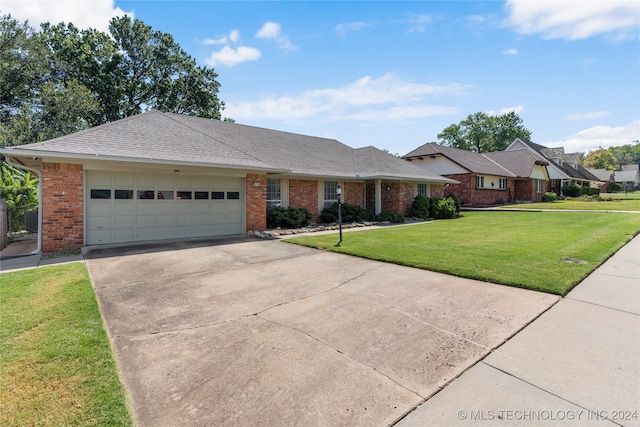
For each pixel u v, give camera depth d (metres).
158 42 29.41
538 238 9.73
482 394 2.47
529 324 3.74
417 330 3.62
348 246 8.75
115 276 5.89
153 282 5.54
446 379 2.67
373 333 3.55
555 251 7.59
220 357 3.04
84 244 8.55
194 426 2.12
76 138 8.55
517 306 4.30
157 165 9.23
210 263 6.96
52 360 2.87
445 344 3.29
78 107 21.30
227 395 2.46
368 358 3.02
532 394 2.46
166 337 3.47
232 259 7.37
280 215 12.72
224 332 3.59
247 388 2.55
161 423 2.14
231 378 2.69
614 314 4.00
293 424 2.14
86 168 8.52
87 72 24.89
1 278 5.58
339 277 5.86
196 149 10.48
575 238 9.51
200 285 5.38
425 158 26.92
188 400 2.40
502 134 52.69
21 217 13.54
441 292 4.94
